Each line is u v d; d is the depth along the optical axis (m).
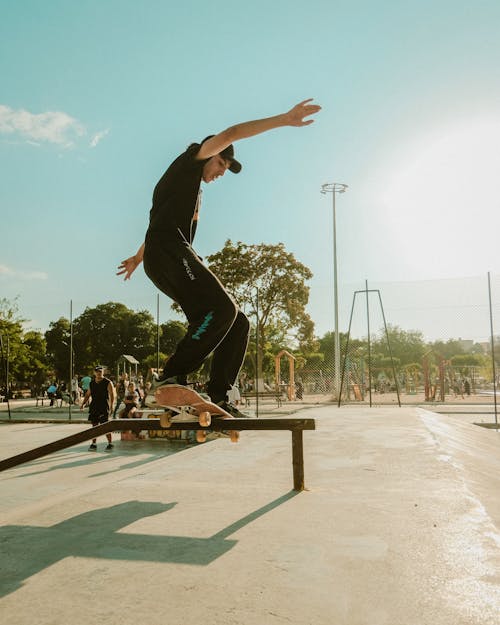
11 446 11.81
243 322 2.99
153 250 2.69
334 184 30.34
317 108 2.43
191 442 11.69
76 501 3.19
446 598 1.75
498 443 10.18
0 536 2.49
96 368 10.83
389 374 41.03
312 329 30.89
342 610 1.68
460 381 33.09
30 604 1.77
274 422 3.47
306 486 3.61
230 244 31.56
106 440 12.41
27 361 41.31
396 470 4.30
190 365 2.55
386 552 2.18
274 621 1.62
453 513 2.78
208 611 1.69
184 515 2.82
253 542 2.34
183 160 2.71
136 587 1.89
